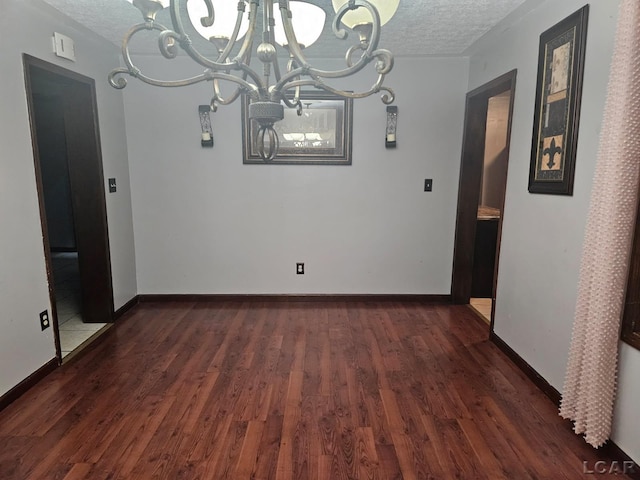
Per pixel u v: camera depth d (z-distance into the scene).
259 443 1.94
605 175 1.75
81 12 2.46
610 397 1.80
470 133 3.62
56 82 2.86
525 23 2.58
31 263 2.40
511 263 2.78
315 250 3.89
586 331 1.88
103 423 2.08
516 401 2.30
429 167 3.74
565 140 2.14
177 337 3.12
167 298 3.94
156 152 3.68
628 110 1.64
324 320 3.49
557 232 2.24
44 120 6.10
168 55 1.22
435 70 3.59
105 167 3.27
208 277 3.92
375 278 3.95
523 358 2.62
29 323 2.38
